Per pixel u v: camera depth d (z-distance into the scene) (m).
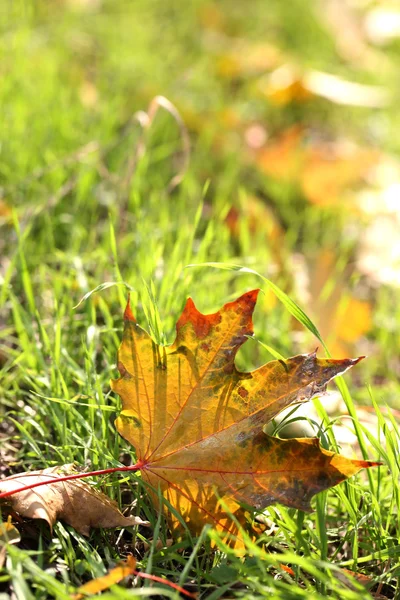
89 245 0.88
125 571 0.57
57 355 0.71
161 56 1.49
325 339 0.84
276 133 1.34
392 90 1.53
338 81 1.41
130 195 0.95
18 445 0.71
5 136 0.95
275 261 0.91
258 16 1.77
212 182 1.12
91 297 0.75
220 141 1.19
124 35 1.49
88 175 0.94
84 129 1.09
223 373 0.62
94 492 0.63
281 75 1.39
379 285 0.96
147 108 1.24
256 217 0.97
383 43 1.79
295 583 0.60
